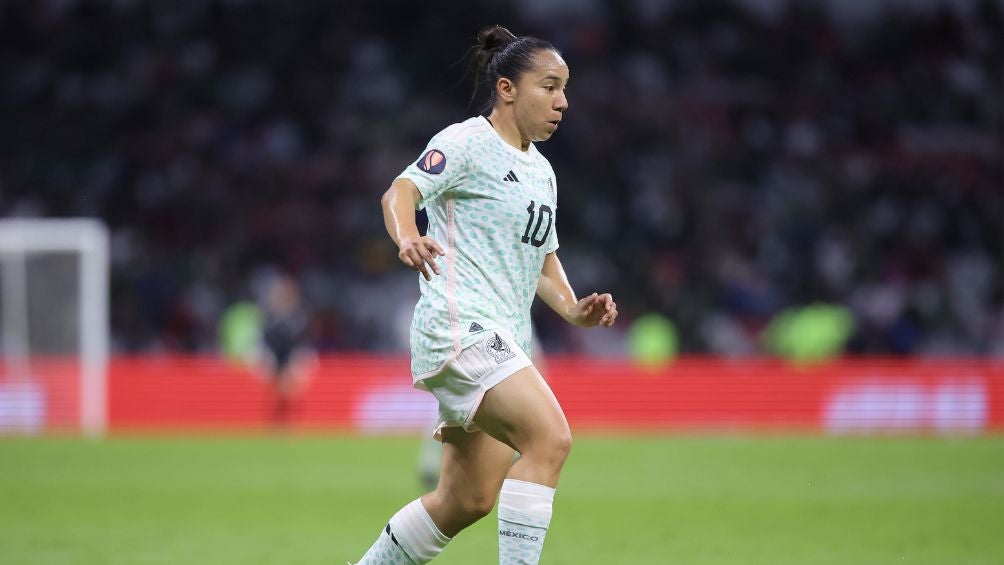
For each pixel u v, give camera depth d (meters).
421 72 104.00
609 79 104.12
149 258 89.00
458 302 15.94
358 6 106.31
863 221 94.81
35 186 95.38
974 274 92.00
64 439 59.88
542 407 15.27
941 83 107.12
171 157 97.06
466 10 106.56
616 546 25.38
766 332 84.62
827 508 32.56
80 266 65.81
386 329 84.38
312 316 83.94
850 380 69.06
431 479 35.50
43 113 100.38
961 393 68.69
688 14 109.12
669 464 46.50
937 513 31.44
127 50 104.06
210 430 66.62
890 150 102.12
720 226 93.12
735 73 106.50
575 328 81.69
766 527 28.62
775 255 91.31
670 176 96.81
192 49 104.12
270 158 96.88
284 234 91.00
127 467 44.78
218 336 84.12
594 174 96.56
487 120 16.88
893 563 22.98
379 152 98.00
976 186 99.94
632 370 68.94
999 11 110.62
